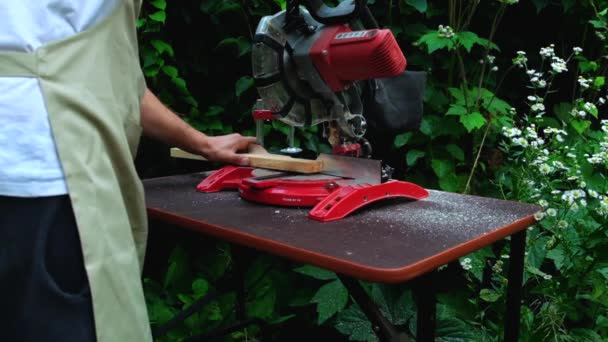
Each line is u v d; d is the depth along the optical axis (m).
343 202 1.00
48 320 0.64
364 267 0.73
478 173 2.16
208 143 1.22
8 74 0.65
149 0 1.77
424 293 0.85
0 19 0.65
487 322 1.63
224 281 1.57
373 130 1.38
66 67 0.67
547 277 1.48
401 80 1.23
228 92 2.05
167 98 1.89
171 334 1.72
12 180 0.64
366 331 1.58
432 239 0.86
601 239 1.45
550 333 1.53
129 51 0.77
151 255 2.01
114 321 0.67
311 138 1.99
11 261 0.65
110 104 0.71
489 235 0.90
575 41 2.42
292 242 0.84
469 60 2.25
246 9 1.96
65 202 0.66
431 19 2.23
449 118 2.07
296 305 1.88
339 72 1.05
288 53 1.09
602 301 1.51
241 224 0.94
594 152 1.93
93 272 0.66
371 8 2.11
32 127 0.65
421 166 2.19
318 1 1.07
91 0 0.71
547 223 1.58
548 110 2.50
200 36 1.99
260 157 1.22
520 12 2.35
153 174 1.96
